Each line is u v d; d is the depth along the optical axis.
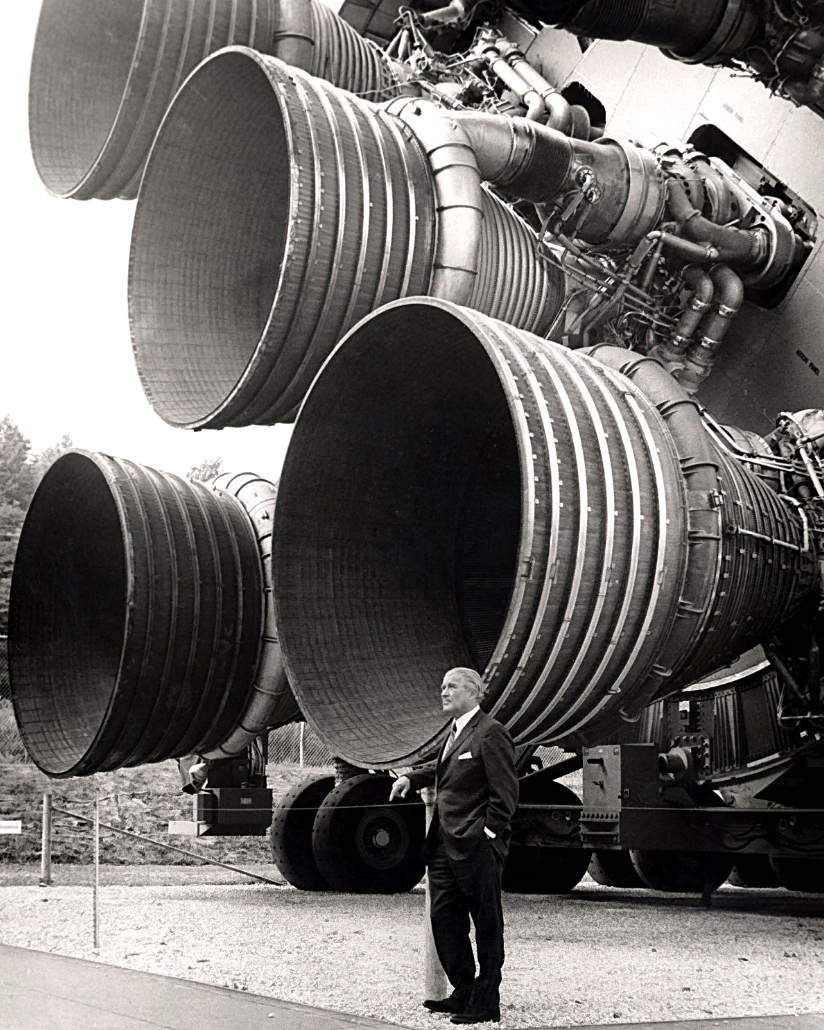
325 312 10.88
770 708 12.94
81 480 13.39
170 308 13.59
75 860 18.84
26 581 13.63
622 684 9.53
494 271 12.98
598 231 13.25
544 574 8.35
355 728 10.01
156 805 22.25
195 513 13.12
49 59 15.84
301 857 14.31
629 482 9.16
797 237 14.93
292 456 10.52
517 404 8.46
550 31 19.19
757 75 13.71
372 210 10.96
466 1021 5.10
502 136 12.33
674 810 10.77
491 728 5.43
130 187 15.39
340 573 10.92
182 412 12.84
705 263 13.85
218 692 13.11
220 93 12.15
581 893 14.66
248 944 7.98
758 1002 5.84
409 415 10.92
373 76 15.39
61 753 13.21
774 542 11.24
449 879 5.48
